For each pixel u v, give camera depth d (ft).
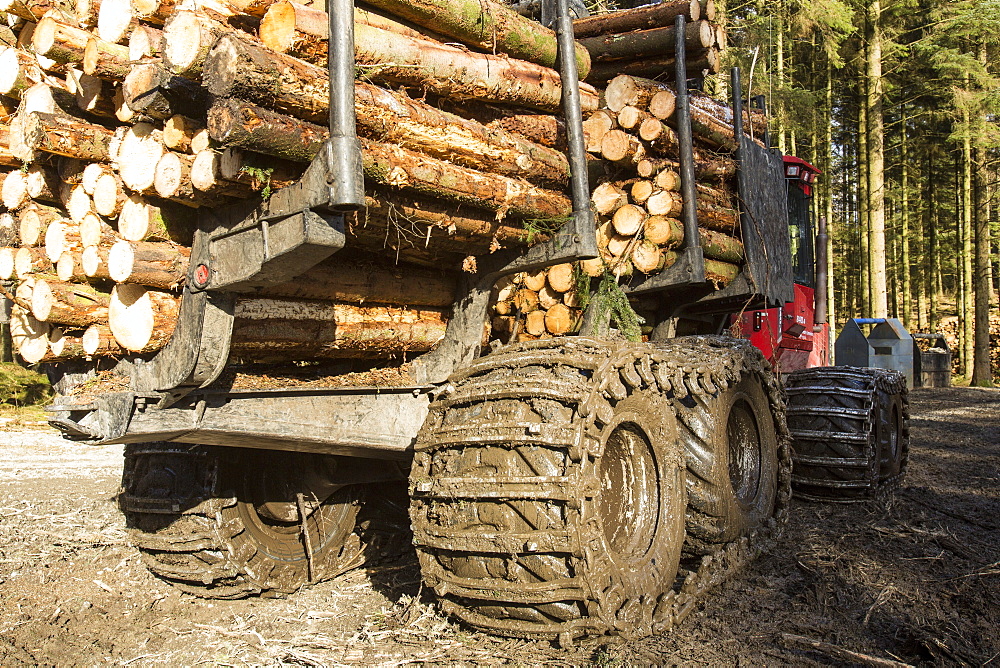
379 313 10.64
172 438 9.73
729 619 10.71
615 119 14.06
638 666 8.95
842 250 115.44
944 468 23.67
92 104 9.87
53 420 10.80
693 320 18.26
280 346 9.59
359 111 8.16
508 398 9.22
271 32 7.86
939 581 12.34
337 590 12.45
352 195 7.28
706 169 15.57
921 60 70.79
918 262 106.63
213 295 8.67
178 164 8.17
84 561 13.76
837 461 17.81
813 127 66.33
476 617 9.12
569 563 8.66
